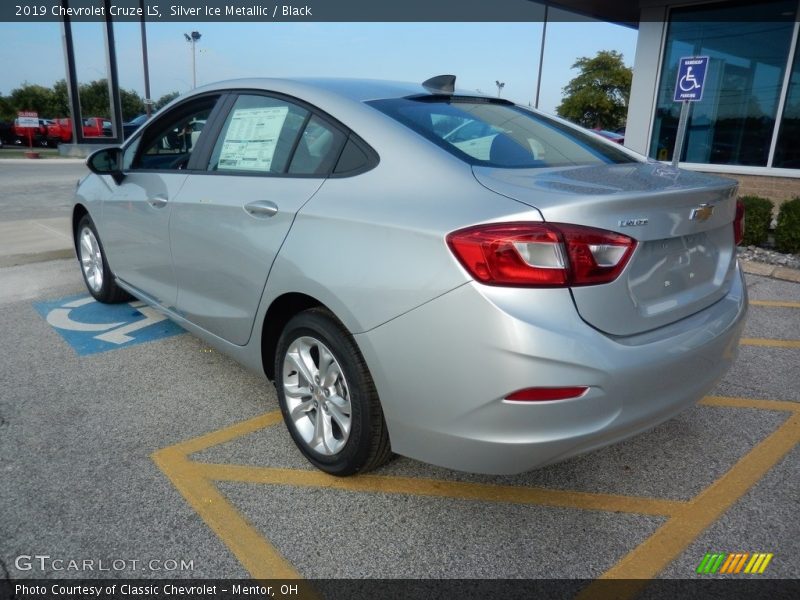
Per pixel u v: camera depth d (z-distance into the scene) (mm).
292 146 2740
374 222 2186
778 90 9172
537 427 1915
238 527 2297
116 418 3062
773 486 2617
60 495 2443
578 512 2436
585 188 2043
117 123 26219
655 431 3062
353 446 2391
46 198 11391
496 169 2236
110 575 2053
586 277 1901
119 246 4023
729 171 9805
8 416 3057
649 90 10398
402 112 2572
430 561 2160
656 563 2170
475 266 1898
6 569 2061
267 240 2592
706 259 2430
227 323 2980
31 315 4555
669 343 2111
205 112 3350
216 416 3107
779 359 3986
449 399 1997
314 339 2486
